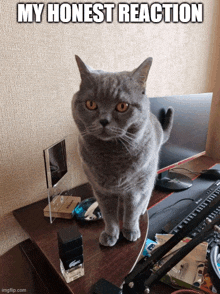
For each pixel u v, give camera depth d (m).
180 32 1.09
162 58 1.06
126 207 0.57
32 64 0.69
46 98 0.75
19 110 0.70
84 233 0.63
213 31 1.26
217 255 0.50
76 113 0.48
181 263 0.58
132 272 0.39
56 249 0.58
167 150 0.96
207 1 1.15
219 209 0.54
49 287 0.58
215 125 1.44
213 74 1.38
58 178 0.72
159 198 0.91
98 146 0.47
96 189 0.56
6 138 0.69
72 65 0.78
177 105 0.93
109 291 0.36
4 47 0.63
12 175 0.73
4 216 0.75
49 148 0.63
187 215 0.77
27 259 0.69
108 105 0.43
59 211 0.69
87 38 0.80
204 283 0.54
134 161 0.48
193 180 1.08
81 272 0.49
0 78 0.64
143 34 0.96
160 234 0.68
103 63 0.87
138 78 0.46
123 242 0.60
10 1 0.62
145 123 0.48
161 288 0.55
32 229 0.65
